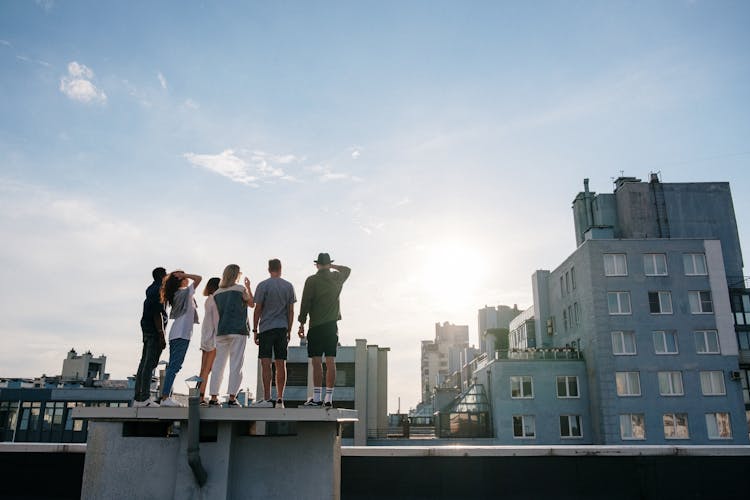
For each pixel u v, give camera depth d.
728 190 57.44
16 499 10.16
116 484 6.57
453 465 10.45
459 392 78.19
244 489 6.57
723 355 49.12
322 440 6.73
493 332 81.25
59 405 62.91
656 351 49.41
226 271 8.09
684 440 47.25
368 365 56.66
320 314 7.76
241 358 7.79
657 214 56.59
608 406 48.16
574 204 62.75
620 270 51.44
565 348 53.66
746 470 10.38
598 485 10.37
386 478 10.41
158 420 6.77
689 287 50.84
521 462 10.47
